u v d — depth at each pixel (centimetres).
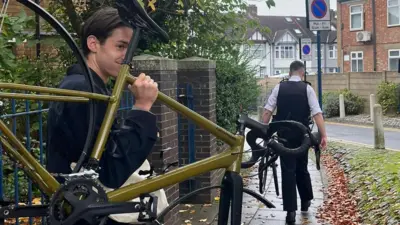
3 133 207
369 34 3412
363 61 3509
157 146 568
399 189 682
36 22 681
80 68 246
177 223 587
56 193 201
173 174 239
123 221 241
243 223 653
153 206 221
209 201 714
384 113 2492
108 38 246
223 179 262
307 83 674
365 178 870
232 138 264
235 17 914
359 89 2705
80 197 202
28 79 681
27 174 213
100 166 224
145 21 235
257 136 298
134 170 228
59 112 232
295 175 650
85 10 756
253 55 1239
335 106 2644
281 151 288
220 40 952
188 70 731
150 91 232
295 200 643
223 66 910
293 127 296
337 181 956
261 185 299
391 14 3300
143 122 229
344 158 1193
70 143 232
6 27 581
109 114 221
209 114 730
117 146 224
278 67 6562
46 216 213
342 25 3666
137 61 584
